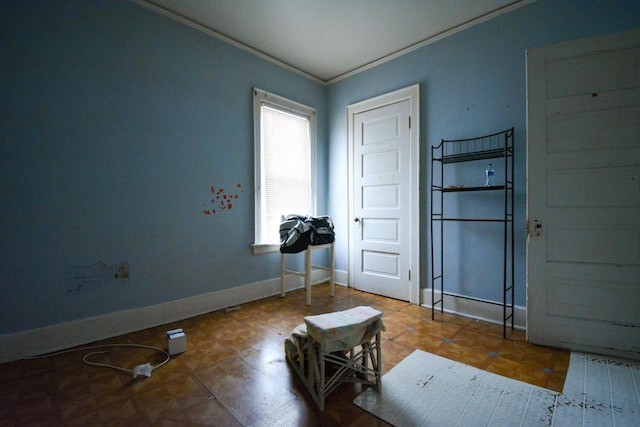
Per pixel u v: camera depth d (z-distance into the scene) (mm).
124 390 1653
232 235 3082
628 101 1906
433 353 2070
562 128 2074
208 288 2904
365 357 1751
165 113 2613
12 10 1948
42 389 1663
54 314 2123
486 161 2672
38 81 2041
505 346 2168
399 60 3266
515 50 2516
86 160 2232
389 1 2467
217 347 2162
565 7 2291
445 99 2922
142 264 2502
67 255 2168
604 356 1998
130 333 2402
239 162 3133
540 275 2158
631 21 2062
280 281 3502
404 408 1510
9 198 1959
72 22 2162
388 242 3383
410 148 3166
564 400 1556
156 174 2570
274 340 2277
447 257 2912
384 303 3170
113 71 2340
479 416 1449
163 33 2596
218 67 2955
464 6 2525
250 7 2549
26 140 2008
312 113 3828
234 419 1432
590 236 2023
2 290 1945
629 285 1936
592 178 2006
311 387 1595
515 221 2514
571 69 2043
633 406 1504
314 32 2918
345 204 3816
